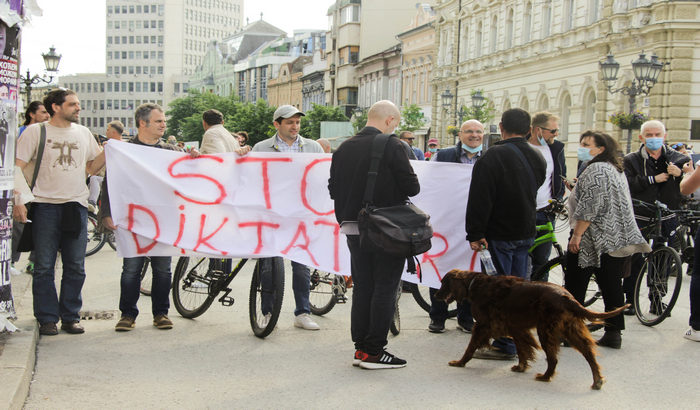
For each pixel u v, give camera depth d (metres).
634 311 8.48
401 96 63.94
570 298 5.61
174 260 12.52
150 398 5.23
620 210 6.86
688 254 9.54
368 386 5.61
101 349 6.47
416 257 7.66
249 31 162.62
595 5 32.41
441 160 8.31
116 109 198.50
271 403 5.18
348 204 6.04
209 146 8.66
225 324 7.63
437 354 6.60
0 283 6.39
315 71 97.19
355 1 80.94
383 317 6.00
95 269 11.20
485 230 6.47
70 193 6.85
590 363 5.63
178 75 196.50
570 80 34.34
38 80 24.14
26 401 5.09
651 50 27.84
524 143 6.51
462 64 47.94
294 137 8.13
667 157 8.70
